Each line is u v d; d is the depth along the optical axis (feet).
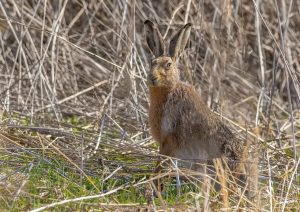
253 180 29.86
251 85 48.26
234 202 28.99
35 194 27.53
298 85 37.35
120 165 32.86
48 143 33.68
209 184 27.91
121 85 44.06
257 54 50.55
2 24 47.85
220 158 31.94
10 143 33.42
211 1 46.80
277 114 46.42
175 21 49.96
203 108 32.83
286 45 46.83
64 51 46.29
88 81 44.93
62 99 44.27
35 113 40.68
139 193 29.89
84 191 28.45
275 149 35.70
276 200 28.73
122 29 41.91
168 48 34.12
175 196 29.99
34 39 46.91
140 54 47.21
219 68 44.19
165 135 32.53
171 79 32.53
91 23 47.85
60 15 42.60
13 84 41.63
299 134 41.04
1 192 26.94
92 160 33.14
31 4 50.03
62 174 30.25
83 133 36.11
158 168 31.07
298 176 32.99
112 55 45.83
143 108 42.32
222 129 33.09
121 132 37.86
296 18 50.80
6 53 46.16
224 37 47.73
